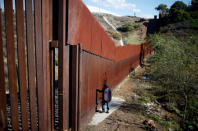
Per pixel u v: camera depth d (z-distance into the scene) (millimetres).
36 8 1927
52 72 2264
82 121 3590
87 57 3664
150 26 51031
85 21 3139
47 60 2119
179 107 6457
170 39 10750
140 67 16609
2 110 2012
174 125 4895
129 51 12336
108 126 4152
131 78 11633
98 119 4535
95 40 4121
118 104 6176
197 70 6926
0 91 1978
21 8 1898
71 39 2459
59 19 2188
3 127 2033
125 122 4539
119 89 8484
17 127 2105
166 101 7004
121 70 10000
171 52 8070
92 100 4531
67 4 2254
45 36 2047
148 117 5156
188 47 8781
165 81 8328
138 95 7695
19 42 1938
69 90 2727
